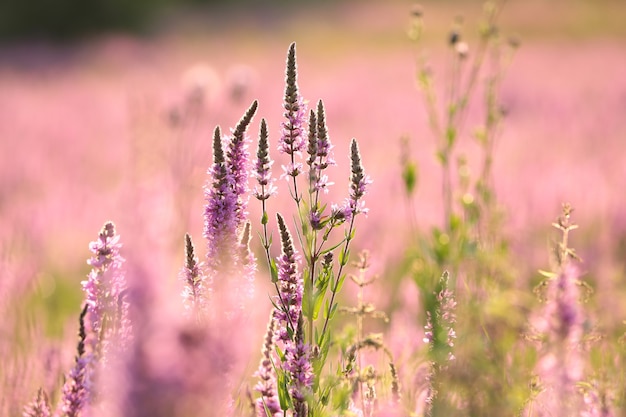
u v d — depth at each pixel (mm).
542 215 9297
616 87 23078
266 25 53719
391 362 3914
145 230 2332
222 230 3309
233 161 3457
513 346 3793
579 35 44000
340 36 48781
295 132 3541
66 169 14438
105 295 3098
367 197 10125
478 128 6594
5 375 4891
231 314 2729
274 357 3977
